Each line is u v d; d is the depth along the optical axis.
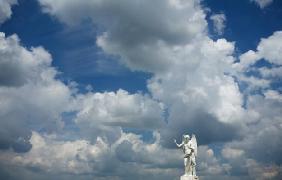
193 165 136.38
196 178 135.75
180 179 135.62
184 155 136.62
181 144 137.38
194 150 135.88
